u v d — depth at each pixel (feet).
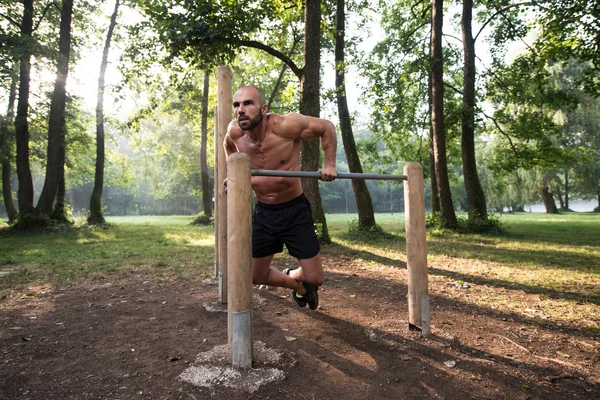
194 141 91.04
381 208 214.28
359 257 25.41
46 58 49.49
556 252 28.27
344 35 39.86
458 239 38.34
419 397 7.02
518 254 27.20
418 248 10.27
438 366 8.33
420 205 10.24
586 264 22.77
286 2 33.42
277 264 21.93
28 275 19.26
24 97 51.70
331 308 12.93
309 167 30.30
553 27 32.55
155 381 7.53
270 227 10.05
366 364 8.39
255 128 9.26
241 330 7.92
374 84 40.50
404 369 8.16
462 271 20.53
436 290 15.93
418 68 44.62
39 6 58.49
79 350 9.16
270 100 51.31
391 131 56.44
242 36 30.14
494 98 53.21
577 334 10.52
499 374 8.00
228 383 7.34
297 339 9.87
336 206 208.44
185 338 9.94
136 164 111.75
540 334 10.49
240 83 61.67
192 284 16.79
